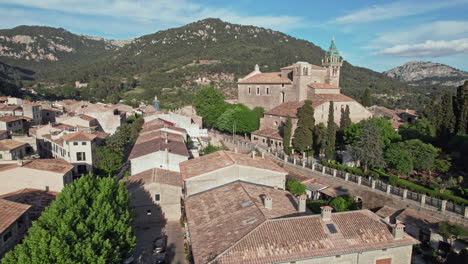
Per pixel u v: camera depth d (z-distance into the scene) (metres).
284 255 25.36
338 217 30.12
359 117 83.50
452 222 35.91
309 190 50.91
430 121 67.44
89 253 23.80
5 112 97.12
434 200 38.50
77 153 62.16
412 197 40.91
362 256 27.22
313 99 84.12
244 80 106.56
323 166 54.69
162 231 43.47
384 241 27.81
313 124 69.69
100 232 27.16
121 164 70.62
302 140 67.75
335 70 98.50
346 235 28.06
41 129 78.00
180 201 46.25
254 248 25.72
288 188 47.38
